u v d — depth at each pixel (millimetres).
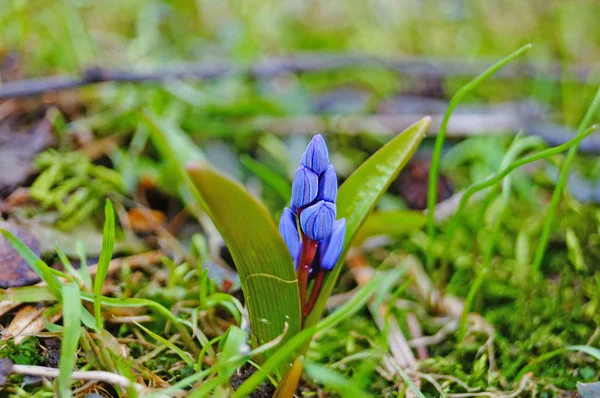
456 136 370
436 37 500
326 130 375
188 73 375
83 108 367
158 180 333
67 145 343
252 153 366
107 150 347
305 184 234
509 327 290
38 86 344
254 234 231
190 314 278
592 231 326
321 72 435
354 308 253
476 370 271
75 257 293
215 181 219
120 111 361
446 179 353
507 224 332
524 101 414
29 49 402
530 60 455
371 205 250
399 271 285
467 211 336
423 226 332
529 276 302
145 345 268
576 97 415
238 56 437
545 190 352
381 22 511
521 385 264
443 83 439
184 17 486
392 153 255
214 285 286
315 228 236
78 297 234
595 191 343
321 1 526
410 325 292
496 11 518
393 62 416
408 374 269
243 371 257
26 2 400
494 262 317
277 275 238
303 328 251
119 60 425
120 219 317
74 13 413
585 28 503
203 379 254
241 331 241
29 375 243
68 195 320
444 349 283
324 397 261
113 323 272
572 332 286
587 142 355
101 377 236
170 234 320
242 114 373
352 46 489
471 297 280
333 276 249
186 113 372
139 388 242
